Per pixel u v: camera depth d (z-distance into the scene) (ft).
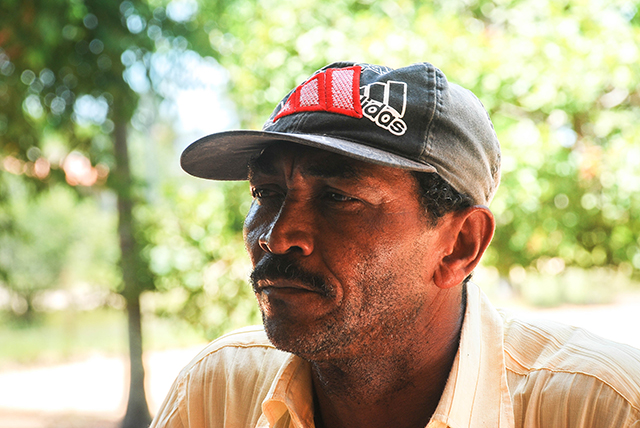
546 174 16.42
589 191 16.84
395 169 3.62
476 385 3.91
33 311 45.34
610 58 15.65
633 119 17.16
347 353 3.71
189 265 19.56
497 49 16.30
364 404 3.97
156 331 39.22
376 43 16.44
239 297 19.40
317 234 3.60
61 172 19.07
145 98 19.07
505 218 16.48
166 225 19.85
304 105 3.76
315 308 3.57
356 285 3.59
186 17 18.26
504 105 16.84
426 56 16.19
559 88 16.08
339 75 3.77
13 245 42.91
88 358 35.86
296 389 4.15
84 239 47.98
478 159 3.87
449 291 4.00
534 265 17.44
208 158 4.24
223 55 18.39
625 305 42.73
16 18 15.79
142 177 20.56
